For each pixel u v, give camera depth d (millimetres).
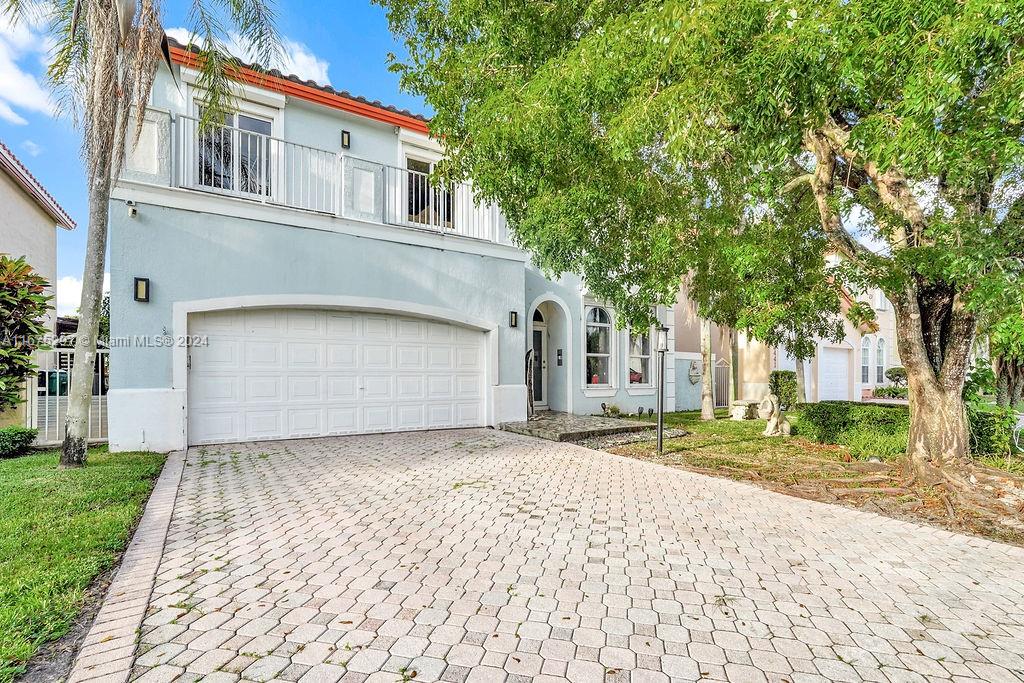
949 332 6148
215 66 7195
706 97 3971
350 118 10086
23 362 7148
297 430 8766
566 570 3666
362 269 9203
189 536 4191
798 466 7199
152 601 3100
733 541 4297
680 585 3455
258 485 5805
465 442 8938
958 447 6047
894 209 5707
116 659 2496
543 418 11766
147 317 7406
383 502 5254
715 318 9648
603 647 2703
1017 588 3482
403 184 10641
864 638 2842
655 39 4062
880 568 3775
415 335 10008
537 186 6102
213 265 7875
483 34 5746
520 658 2590
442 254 10141
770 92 3912
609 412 13719
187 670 2434
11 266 7164
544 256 6762
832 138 5180
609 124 4750
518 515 4930
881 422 7953
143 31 6164
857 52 3533
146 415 7387
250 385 8359
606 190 5848
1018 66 3154
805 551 4094
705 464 7543
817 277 5789
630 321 7785
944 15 3287
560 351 13438
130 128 7305
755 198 5961
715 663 2582
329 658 2557
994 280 4105
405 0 6059
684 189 6684
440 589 3330
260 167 9117
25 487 5148
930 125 3494
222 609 3018
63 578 3232
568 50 5402
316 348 8953
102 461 6590
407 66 6402
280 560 3742
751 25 3857
